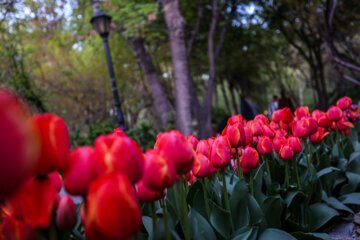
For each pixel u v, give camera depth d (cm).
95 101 2358
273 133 242
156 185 112
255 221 186
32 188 86
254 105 964
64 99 2186
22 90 1043
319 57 1417
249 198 190
